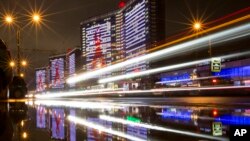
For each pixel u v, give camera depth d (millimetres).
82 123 13367
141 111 20328
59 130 10781
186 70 77312
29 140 8305
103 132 10148
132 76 118562
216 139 8180
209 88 47469
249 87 37406
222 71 58625
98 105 30906
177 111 19156
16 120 14508
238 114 15266
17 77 27188
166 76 92750
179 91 55938
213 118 13750
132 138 8719
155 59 107312
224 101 26594
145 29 152250
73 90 176250
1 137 8812
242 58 55750
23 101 26984
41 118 16000
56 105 32344
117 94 82438
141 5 157125
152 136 9055
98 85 144125
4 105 24297
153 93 65000
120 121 14055
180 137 8719
